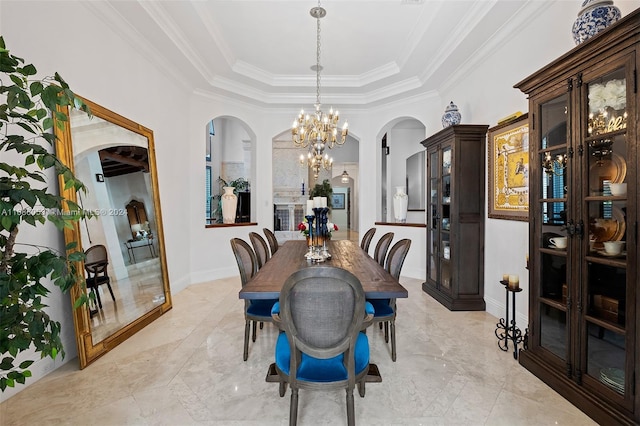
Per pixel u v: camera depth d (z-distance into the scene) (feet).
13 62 4.10
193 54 13.17
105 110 9.59
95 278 8.71
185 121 15.52
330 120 14.01
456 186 12.21
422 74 15.46
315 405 6.47
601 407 5.77
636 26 5.05
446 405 6.44
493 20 10.25
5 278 3.94
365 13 11.35
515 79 10.48
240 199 26.63
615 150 5.64
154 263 11.66
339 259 9.59
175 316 11.57
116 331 9.27
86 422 5.90
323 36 12.98
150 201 11.80
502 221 11.18
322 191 31.65
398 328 10.44
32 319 4.14
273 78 17.19
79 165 8.48
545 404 6.45
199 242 16.62
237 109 18.28
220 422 5.95
